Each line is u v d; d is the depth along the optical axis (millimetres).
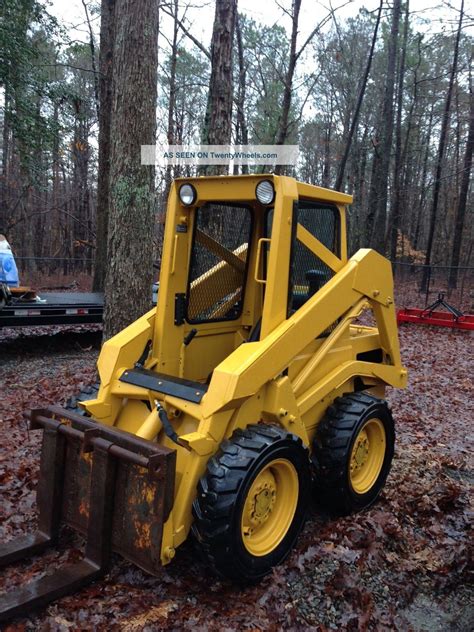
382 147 17578
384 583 3379
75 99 15203
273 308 3455
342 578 3232
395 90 25125
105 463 2957
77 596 2945
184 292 3963
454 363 9727
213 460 3023
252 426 3264
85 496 3193
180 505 2979
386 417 4262
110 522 3021
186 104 24734
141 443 2873
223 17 8016
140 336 3820
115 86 5668
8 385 7344
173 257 3852
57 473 3295
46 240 30703
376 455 4309
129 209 5742
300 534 3645
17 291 9562
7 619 2748
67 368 8352
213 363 4250
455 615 3234
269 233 4246
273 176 3396
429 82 25984
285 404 3434
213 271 4160
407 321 13391
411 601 3318
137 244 5805
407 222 36031
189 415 3256
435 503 4309
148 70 5586
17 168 24328
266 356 3262
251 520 3148
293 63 11930
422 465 5070
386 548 3732
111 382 3643
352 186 28109
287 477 3375
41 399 6609
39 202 27062
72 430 3178
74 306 9367
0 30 12594
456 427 6465
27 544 3270
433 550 3756
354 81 24906
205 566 3275
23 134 14133
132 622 2789
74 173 27188
